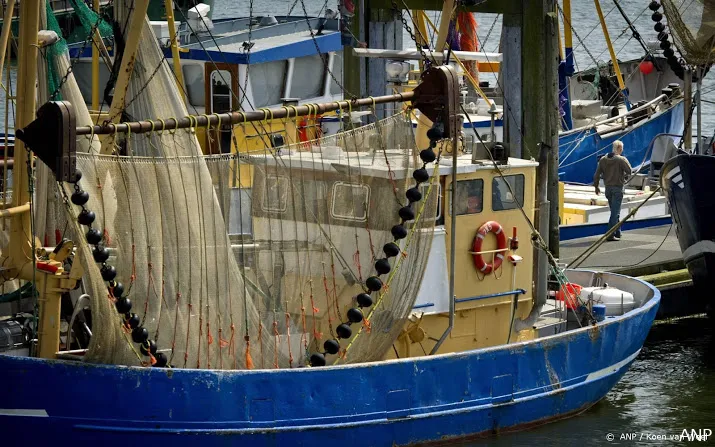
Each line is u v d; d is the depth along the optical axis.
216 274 39.03
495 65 100.94
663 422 48.78
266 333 40.12
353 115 45.16
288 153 40.38
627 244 74.31
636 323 49.72
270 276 40.38
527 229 45.81
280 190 40.34
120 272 37.53
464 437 43.16
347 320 40.62
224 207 39.28
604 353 48.03
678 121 101.88
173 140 38.50
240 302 39.56
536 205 51.56
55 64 41.03
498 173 44.28
